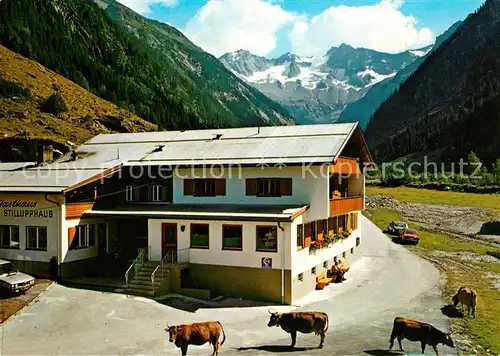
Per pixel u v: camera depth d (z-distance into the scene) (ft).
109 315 80.94
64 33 472.44
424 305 90.12
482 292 100.53
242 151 109.81
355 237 137.28
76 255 104.37
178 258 98.58
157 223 100.73
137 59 565.12
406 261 136.05
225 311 85.20
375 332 73.61
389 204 258.57
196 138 127.03
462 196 293.64
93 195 109.70
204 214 95.45
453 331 74.43
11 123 235.81
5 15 419.95
